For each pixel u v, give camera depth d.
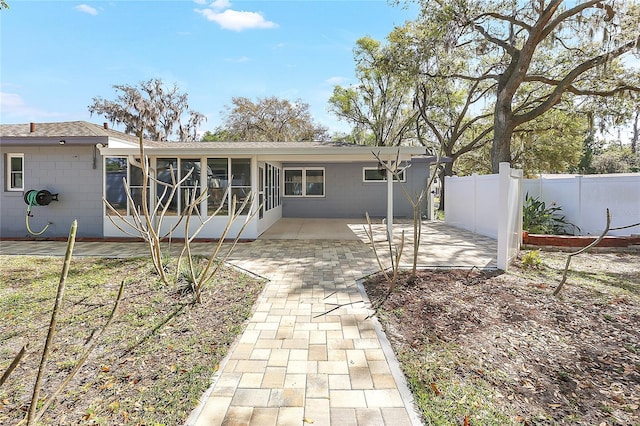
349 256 6.90
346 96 23.34
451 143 19.98
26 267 5.80
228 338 3.24
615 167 27.62
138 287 4.62
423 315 3.74
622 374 2.64
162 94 27.62
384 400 2.35
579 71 11.12
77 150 8.95
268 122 27.62
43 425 2.06
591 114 13.79
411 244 8.20
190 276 4.32
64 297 4.27
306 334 3.36
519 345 3.08
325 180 14.75
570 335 3.27
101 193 8.95
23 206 9.10
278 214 13.87
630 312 3.75
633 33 9.92
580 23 11.09
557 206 9.70
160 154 8.45
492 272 5.36
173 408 2.24
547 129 16.39
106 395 2.37
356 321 3.66
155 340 3.18
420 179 14.55
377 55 19.94
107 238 8.80
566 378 2.60
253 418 2.17
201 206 8.82
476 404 2.29
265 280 5.18
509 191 5.54
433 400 2.34
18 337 3.23
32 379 2.54
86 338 3.21
